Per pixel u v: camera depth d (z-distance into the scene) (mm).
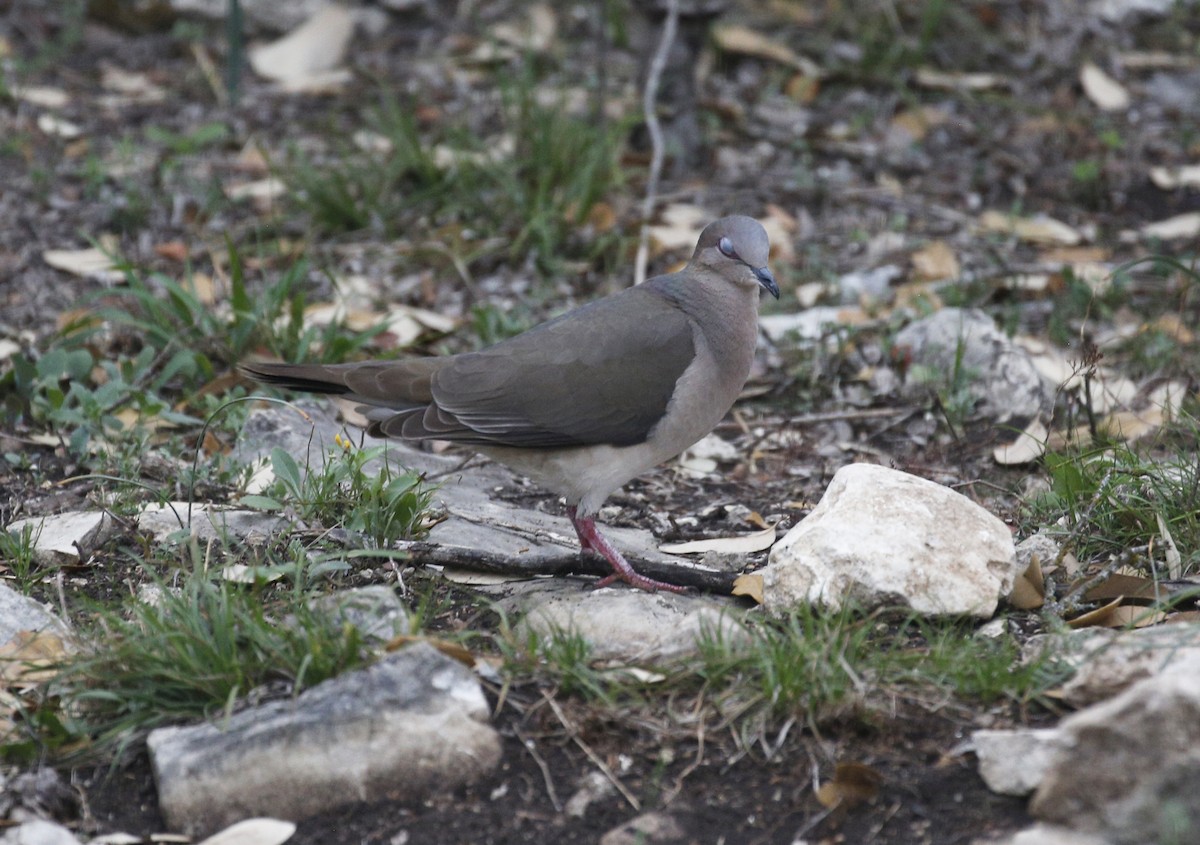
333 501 9789
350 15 19656
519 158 16078
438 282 14641
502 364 9219
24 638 8195
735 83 18812
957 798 6941
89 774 7438
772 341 13492
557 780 7199
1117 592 8742
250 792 7109
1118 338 13227
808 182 16406
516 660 7891
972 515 8805
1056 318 13555
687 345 9352
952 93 18672
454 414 9133
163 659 7656
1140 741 6422
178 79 18859
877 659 7648
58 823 7133
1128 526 9523
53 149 16906
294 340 12773
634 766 7258
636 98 17141
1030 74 19203
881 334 13328
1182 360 12758
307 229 15312
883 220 15781
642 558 9703
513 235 15180
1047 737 6898
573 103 17906
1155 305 13891
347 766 7152
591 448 9266
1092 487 9695
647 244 14922
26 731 7605
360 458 9734
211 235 15336
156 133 16562
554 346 9234
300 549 8859
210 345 12844
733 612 8133
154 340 12859
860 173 16891
